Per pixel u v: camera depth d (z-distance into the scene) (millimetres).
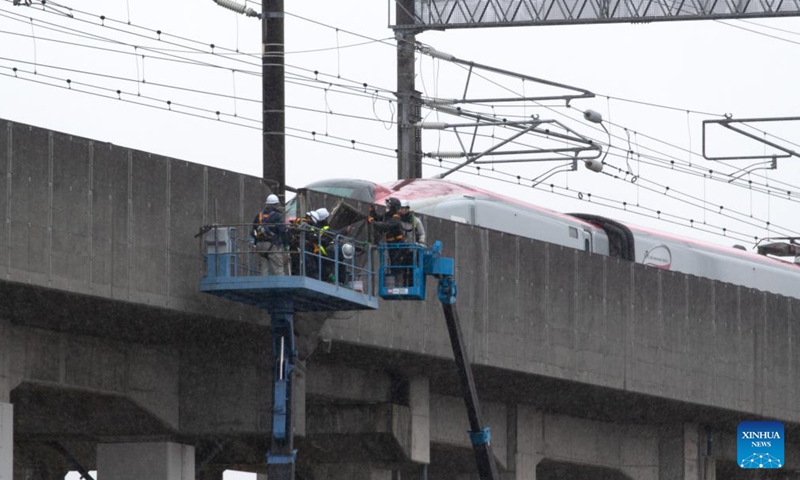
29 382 136125
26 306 129625
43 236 124562
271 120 144750
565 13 193750
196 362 149875
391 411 167750
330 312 144250
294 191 147375
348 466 174875
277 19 145000
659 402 194500
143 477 148625
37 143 124438
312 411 170125
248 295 135125
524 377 173750
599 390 184250
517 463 189125
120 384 144500
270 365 148375
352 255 138500
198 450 161125
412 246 143875
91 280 128000
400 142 192000
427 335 160250
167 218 134625
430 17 193625
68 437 156875
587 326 181000
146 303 132375
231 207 140250
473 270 165500
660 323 192375
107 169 130000
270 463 138500
